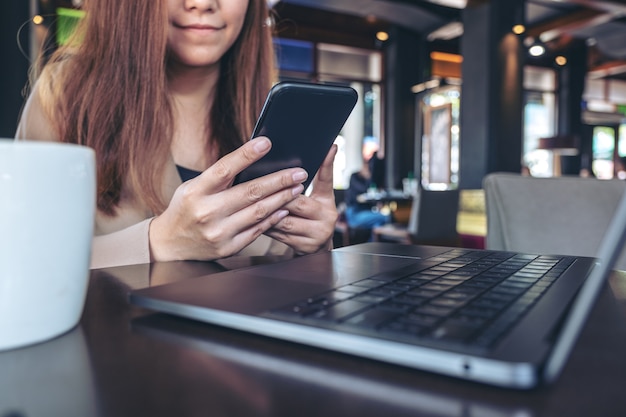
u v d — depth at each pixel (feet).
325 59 29.32
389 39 29.43
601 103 40.81
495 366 0.79
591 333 1.10
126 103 2.85
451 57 32.07
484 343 0.87
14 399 0.79
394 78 29.30
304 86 1.93
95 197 1.16
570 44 32.37
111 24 2.85
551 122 36.22
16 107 12.81
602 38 30.40
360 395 0.80
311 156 2.30
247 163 1.99
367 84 30.42
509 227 3.77
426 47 29.40
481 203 17.07
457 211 13.46
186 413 0.73
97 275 1.92
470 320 1.00
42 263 1.03
